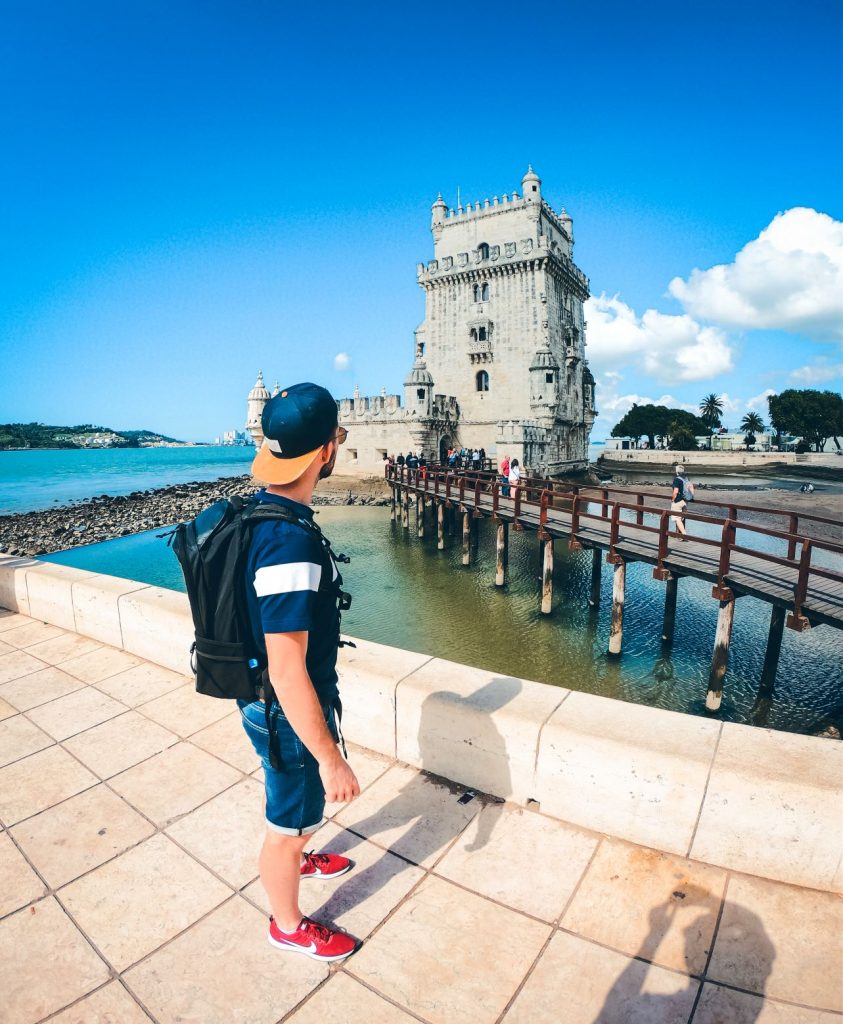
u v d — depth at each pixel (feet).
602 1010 7.25
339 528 103.04
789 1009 7.25
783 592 34.58
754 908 8.73
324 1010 7.30
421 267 153.58
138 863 9.89
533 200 140.15
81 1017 7.25
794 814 8.95
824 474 182.60
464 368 150.20
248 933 8.47
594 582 55.16
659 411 314.96
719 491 140.67
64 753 13.24
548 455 136.05
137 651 18.37
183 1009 7.34
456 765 11.79
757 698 37.73
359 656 13.66
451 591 63.41
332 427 6.95
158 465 430.20
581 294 169.78
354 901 8.95
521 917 8.66
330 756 6.16
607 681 40.63
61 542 91.50
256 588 6.11
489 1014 7.23
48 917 8.80
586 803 10.44
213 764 12.76
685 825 9.66
